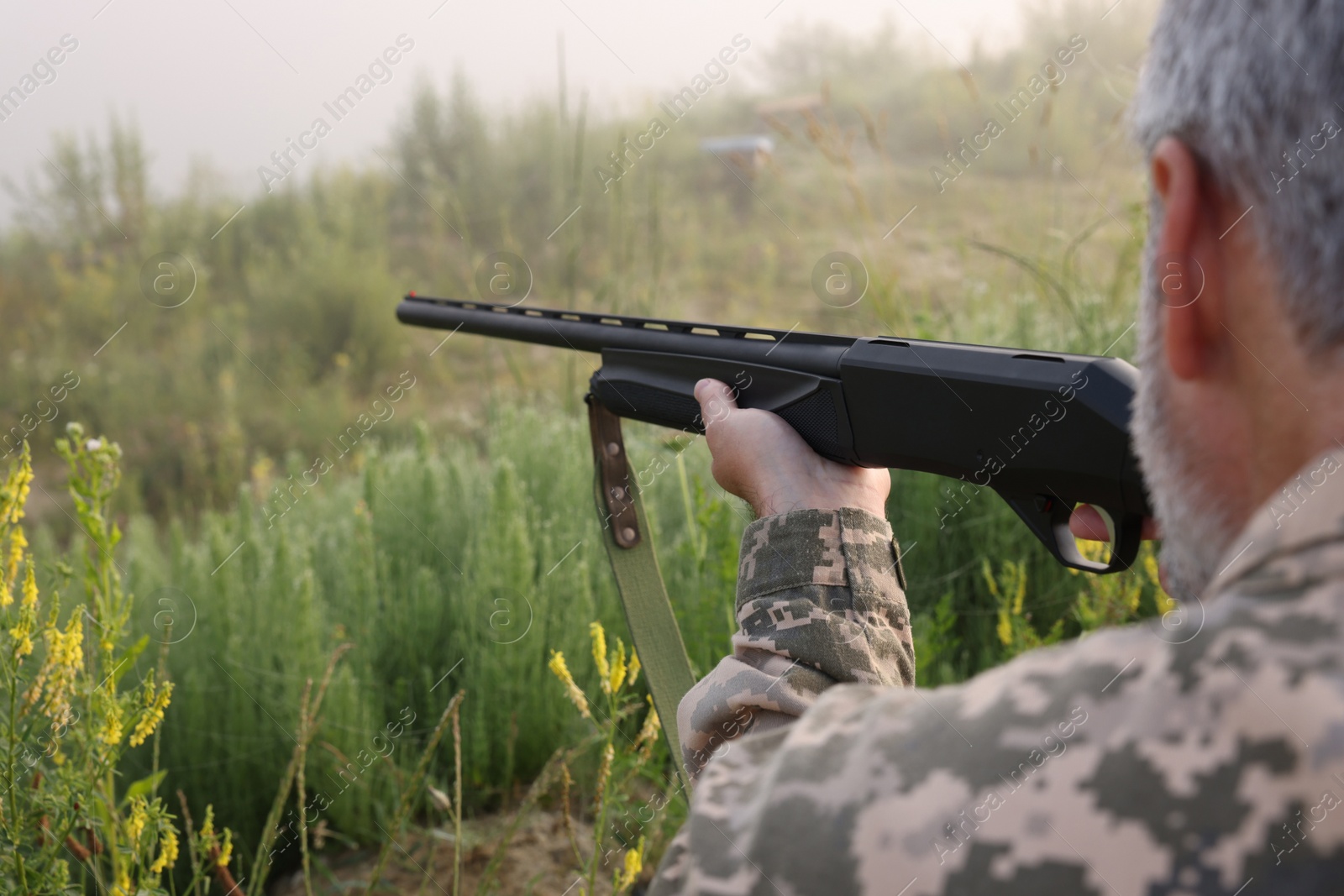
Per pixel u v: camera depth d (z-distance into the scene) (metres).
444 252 9.65
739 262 9.21
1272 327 0.53
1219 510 0.58
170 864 1.85
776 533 1.05
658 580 1.84
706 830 0.60
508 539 2.93
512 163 10.25
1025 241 5.99
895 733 0.58
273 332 8.34
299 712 2.63
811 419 1.46
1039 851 0.49
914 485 3.25
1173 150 0.57
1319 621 0.47
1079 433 1.20
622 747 2.60
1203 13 0.56
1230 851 0.45
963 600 3.04
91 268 8.49
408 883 2.45
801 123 12.84
